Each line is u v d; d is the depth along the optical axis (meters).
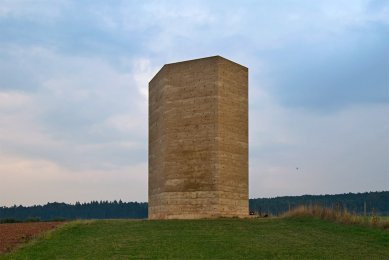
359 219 31.06
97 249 23.70
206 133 34.78
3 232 30.83
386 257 21.22
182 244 24.39
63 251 23.52
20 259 21.88
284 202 101.69
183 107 35.88
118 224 31.97
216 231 28.06
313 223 30.80
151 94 40.97
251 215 36.72
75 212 171.12
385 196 115.12
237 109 36.38
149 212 40.00
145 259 21.17
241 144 36.47
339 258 21.02
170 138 36.09
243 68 37.34
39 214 170.38
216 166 34.16
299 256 21.44
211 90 34.94
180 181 35.34
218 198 33.94
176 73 36.47
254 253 22.12
